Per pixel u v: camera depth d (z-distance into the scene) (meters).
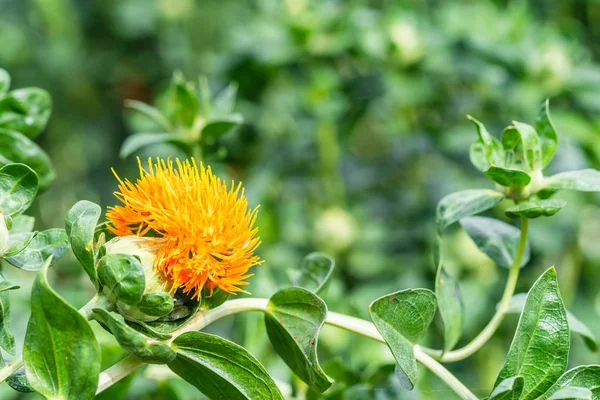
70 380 0.36
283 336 0.39
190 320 0.38
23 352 0.36
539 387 0.38
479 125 0.41
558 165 0.65
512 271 0.42
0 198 0.39
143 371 0.47
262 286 0.51
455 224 0.67
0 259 0.40
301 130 0.74
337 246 0.66
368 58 0.71
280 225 0.67
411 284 0.65
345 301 0.56
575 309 0.70
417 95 0.69
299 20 0.69
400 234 0.70
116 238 0.38
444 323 0.41
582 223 0.71
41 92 0.45
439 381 0.59
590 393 0.36
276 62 0.70
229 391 0.38
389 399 0.46
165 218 0.37
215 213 0.38
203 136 0.51
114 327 0.36
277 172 0.75
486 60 0.70
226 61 0.74
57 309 0.35
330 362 0.46
